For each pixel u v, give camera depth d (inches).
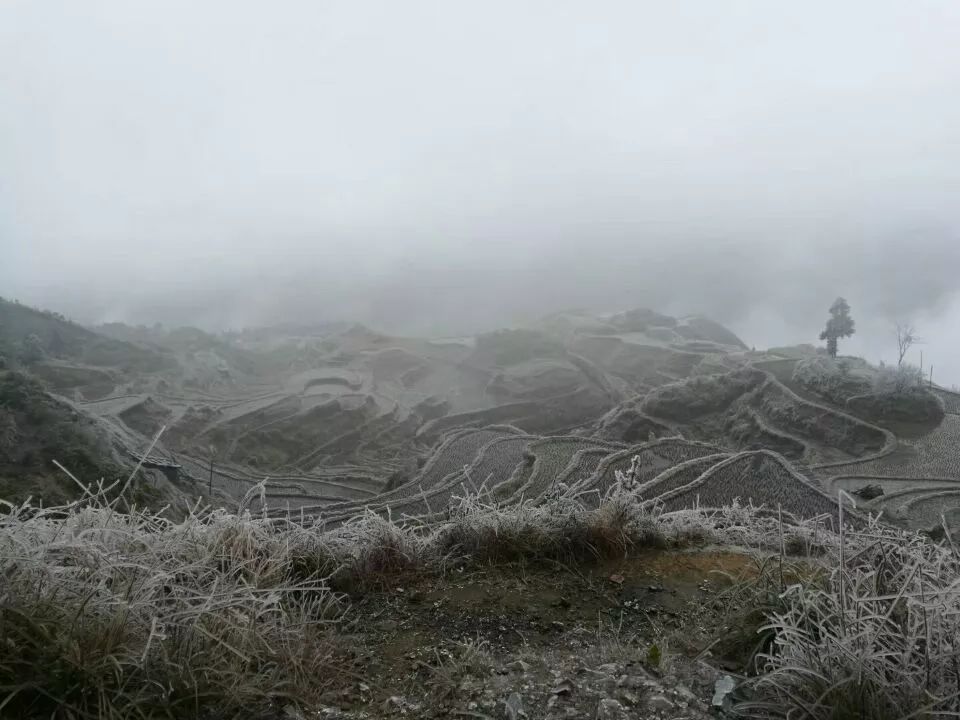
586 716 90.4
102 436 1205.1
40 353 3922.2
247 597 103.3
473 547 170.2
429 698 98.1
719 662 112.7
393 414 4468.5
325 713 92.5
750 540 200.7
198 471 2746.1
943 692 85.4
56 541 100.0
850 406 2309.3
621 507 184.9
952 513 1392.7
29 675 81.0
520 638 122.2
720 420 2723.9
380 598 143.5
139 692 82.4
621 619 131.7
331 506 1454.2
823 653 94.9
